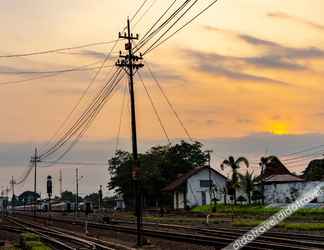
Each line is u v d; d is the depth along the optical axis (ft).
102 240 118.32
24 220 279.49
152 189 363.76
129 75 113.09
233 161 261.44
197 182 318.24
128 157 379.35
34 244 94.58
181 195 326.85
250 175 259.80
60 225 206.08
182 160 383.04
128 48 112.68
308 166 328.90
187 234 116.98
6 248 107.96
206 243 97.40
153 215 274.16
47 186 258.37
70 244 112.78
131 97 113.39
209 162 292.40
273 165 308.81
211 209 264.93
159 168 373.81
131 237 126.21
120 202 440.45
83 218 271.08
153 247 101.96
